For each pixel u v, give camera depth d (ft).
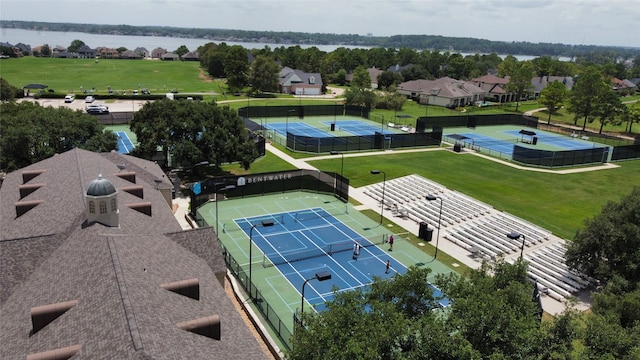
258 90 594.65
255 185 222.89
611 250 142.82
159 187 175.01
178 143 214.07
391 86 605.31
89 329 77.87
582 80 425.69
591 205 226.17
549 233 188.96
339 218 200.85
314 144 302.66
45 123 209.67
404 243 179.32
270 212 203.62
